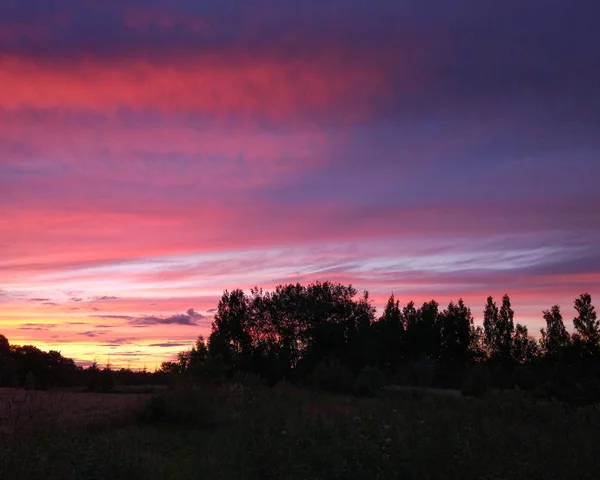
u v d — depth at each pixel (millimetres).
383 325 69688
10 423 11297
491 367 60625
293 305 61719
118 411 19016
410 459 9242
